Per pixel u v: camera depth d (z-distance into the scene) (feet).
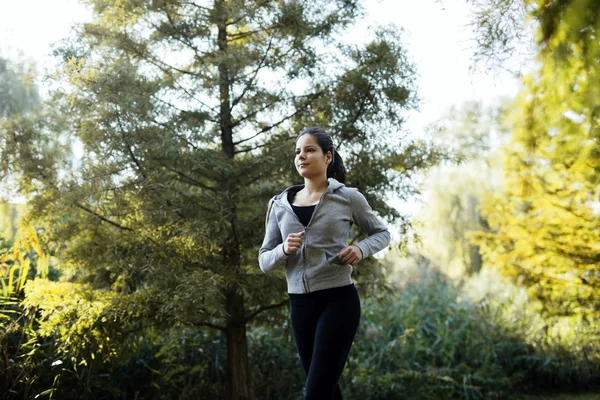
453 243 27.84
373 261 12.91
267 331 16.40
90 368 11.89
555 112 6.18
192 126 11.53
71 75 10.96
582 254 17.24
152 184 10.93
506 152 16.25
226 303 12.82
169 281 11.34
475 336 19.20
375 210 12.14
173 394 14.32
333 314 6.93
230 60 11.48
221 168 11.62
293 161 11.65
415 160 12.79
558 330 20.01
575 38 5.41
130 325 11.92
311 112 12.39
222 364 15.05
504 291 22.36
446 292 21.58
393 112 12.27
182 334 13.88
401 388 16.60
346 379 15.92
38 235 12.22
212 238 11.29
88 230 12.04
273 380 14.96
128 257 11.48
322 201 7.14
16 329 11.80
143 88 11.03
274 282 12.15
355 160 12.28
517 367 18.75
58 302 11.32
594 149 6.23
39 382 12.17
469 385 17.04
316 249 7.04
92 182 11.15
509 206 18.57
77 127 11.45
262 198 12.35
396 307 19.90
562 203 17.08
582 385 18.35
